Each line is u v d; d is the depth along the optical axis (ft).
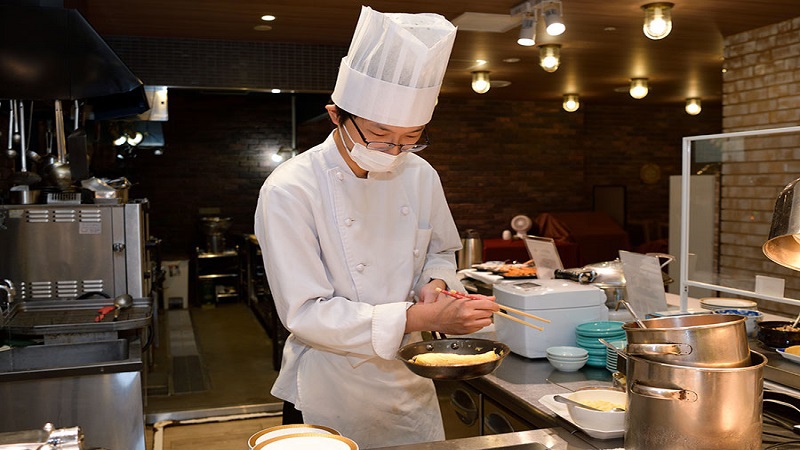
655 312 8.00
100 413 8.33
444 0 14.20
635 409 4.23
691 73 23.99
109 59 10.24
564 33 17.49
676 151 35.88
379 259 5.65
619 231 29.73
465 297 5.06
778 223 4.47
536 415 5.83
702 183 7.60
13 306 10.54
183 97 30.58
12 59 10.03
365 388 5.77
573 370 7.07
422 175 6.06
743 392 3.96
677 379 4.01
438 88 5.03
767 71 16.85
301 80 18.89
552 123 32.42
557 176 32.65
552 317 7.64
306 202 5.32
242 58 18.40
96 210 11.12
